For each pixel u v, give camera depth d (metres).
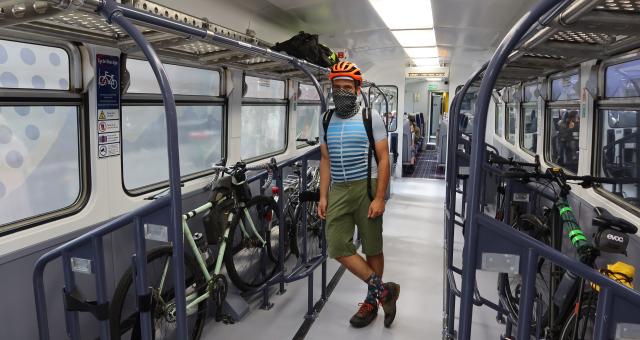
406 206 7.84
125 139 3.03
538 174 2.81
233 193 3.49
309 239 4.95
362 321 3.45
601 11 1.68
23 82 2.22
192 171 3.86
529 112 5.87
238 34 3.11
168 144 1.71
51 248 2.36
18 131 2.28
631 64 2.67
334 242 3.19
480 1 4.21
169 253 2.87
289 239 4.46
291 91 5.64
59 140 2.47
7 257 2.14
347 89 3.01
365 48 7.10
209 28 2.66
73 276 2.05
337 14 4.74
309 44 4.27
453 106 4.81
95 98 2.57
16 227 2.25
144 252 1.85
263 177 3.88
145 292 1.89
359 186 3.10
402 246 5.55
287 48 4.19
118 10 1.69
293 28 5.31
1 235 2.17
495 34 5.62
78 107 2.54
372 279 3.20
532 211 3.40
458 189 6.90
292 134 5.85
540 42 2.43
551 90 4.45
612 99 2.91
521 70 4.08
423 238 5.91
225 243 3.36
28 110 2.32
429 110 16.62
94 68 2.53
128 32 1.68
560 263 1.43
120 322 2.51
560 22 1.79
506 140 7.41
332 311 3.73
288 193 4.71
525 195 3.46
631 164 2.73
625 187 2.80
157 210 1.80
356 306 3.83
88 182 2.61
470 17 4.86
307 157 3.70
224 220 3.29
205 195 3.77
